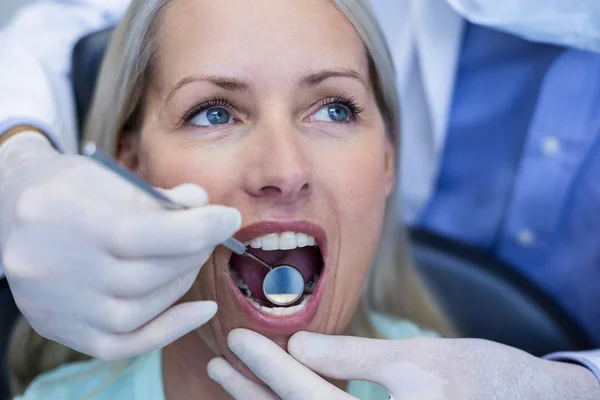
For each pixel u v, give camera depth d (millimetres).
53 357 1464
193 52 978
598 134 1490
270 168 933
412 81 1583
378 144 1070
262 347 916
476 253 1576
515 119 1563
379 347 973
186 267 834
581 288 1610
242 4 976
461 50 1578
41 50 1465
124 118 1093
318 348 951
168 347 1127
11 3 2004
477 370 980
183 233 790
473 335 1530
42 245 844
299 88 986
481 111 1592
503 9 1351
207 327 1025
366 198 1038
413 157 1635
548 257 1622
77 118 1484
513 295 1509
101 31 1485
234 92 974
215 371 962
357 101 1044
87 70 1461
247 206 973
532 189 1564
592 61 1467
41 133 1271
